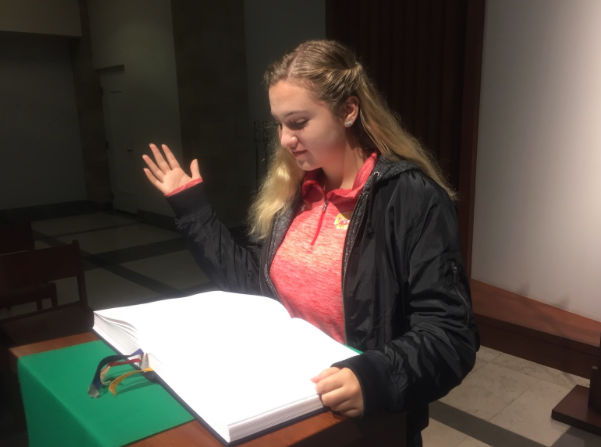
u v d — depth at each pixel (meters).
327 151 0.89
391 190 0.89
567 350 2.63
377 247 0.89
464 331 0.77
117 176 7.78
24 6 6.79
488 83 3.12
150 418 0.63
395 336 0.89
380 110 0.93
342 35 3.72
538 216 3.02
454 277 0.81
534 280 3.11
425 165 0.95
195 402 0.63
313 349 0.77
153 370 0.73
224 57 5.95
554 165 2.88
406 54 3.36
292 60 0.86
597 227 2.73
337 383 0.65
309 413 0.64
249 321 0.85
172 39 5.89
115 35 6.86
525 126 2.98
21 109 7.52
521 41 2.90
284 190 1.09
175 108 6.10
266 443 0.59
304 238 1.03
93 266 4.92
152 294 4.05
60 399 0.69
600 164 2.66
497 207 3.24
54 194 7.93
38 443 0.81
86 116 7.72
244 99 6.23
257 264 1.14
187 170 6.10
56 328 2.34
